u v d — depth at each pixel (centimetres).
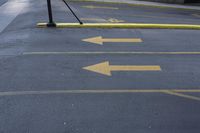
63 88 827
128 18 1861
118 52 1148
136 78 907
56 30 1445
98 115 692
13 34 1389
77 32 1422
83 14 1897
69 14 1869
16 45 1211
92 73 936
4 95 780
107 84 859
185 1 2786
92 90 819
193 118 690
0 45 1221
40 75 910
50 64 1001
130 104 746
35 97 772
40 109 712
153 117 689
